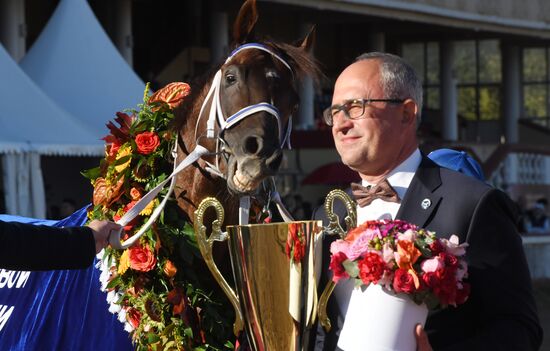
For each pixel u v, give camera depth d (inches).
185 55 1069.1
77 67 621.9
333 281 154.1
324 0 932.0
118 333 204.7
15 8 781.3
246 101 195.6
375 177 162.2
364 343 145.0
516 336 144.6
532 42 1368.1
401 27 1205.1
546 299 731.4
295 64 204.7
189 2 1066.7
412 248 142.0
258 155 190.1
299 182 923.4
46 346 212.8
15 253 176.2
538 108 1430.9
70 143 550.0
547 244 880.9
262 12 1036.5
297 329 163.2
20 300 224.2
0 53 563.8
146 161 208.2
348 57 1234.0
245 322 166.2
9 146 518.0
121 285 203.0
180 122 208.7
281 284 163.3
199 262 202.8
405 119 156.8
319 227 162.1
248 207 197.3
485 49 1432.1
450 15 1093.8
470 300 150.3
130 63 909.2
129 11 909.8
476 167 247.8
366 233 145.9
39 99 561.9
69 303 213.5
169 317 199.2
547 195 1075.3
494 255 149.2
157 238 200.2
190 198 204.8
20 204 529.3
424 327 148.9
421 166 159.8
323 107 1090.1
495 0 1168.8
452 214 153.1
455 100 1302.9
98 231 187.2
